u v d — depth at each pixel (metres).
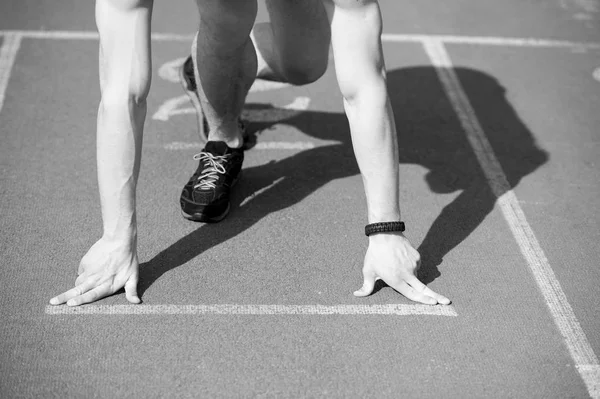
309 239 3.63
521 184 4.19
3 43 5.55
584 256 3.61
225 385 2.77
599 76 5.56
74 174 4.09
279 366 2.86
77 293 3.11
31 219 3.70
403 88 5.23
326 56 3.75
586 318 3.19
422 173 4.25
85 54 5.48
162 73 5.26
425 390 2.78
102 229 3.65
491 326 3.12
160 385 2.76
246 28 3.37
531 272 3.47
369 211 3.14
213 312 3.13
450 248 3.62
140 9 2.86
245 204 3.89
